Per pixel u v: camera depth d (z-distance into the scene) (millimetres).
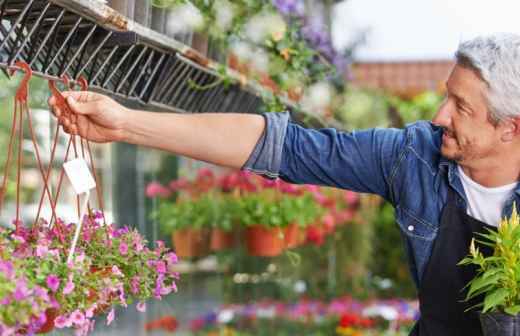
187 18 2867
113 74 2387
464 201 2057
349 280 7746
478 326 2066
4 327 1480
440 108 1937
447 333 2107
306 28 4145
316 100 4422
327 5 5344
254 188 4477
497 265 1904
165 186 4883
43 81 3377
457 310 2080
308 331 7371
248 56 3508
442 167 2068
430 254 2088
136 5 2533
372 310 7785
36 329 1608
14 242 1751
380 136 2146
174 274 2117
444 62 12055
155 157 4723
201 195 4684
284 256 7008
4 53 2121
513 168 1974
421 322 2166
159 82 2777
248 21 3396
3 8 1930
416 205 2094
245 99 4039
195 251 4672
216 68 3152
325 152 2129
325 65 4484
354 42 5691
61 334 2605
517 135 1896
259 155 2092
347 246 7570
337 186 2184
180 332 5184
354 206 7781
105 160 4129
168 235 4688
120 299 1869
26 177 3939
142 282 2025
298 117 4598
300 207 4465
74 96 1915
